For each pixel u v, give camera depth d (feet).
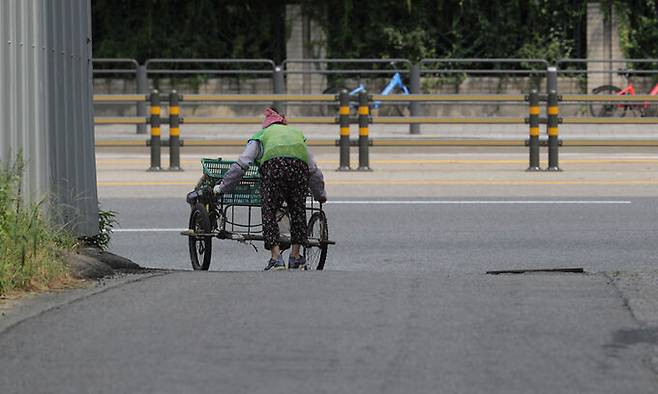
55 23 88.07
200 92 291.58
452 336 62.49
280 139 94.27
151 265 109.29
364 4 290.97
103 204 143.02
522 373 55.47
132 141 178.70
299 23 289.94
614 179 162.09
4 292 73.67
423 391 52.49
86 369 55.98
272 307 69.51
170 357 57.98
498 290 76.54
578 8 285.23
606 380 54.49
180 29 297.74
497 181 160.25
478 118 182.80
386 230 125.39
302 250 98.68
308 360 57.47
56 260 80.43
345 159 173.68
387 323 65.36
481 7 289.53
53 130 87.15
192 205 100.32
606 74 277.44
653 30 279.90
